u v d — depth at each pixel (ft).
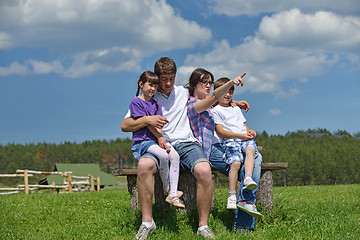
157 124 14.99
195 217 17.19
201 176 14.78
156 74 16.10
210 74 17.37
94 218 20.06
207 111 16.63
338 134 631.56
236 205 15.98
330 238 15.17
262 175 17.80
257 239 14.71
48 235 16.58
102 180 139.33
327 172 384.06
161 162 14.92
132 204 18.81
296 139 581.94
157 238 14.71
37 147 620.49
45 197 33.45
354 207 22.41
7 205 26.40
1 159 546.26
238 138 16.61
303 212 19.81
